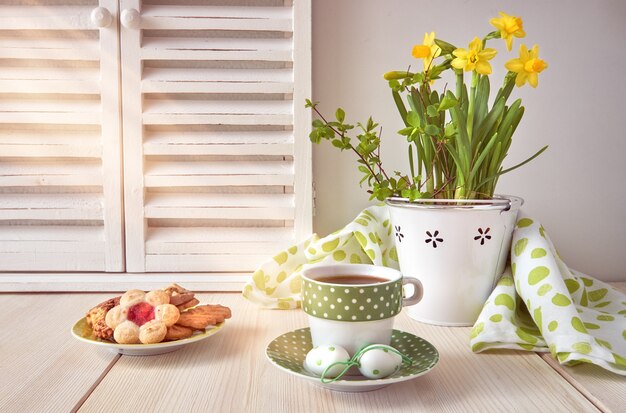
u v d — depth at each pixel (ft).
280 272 3.42
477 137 3.03
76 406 2.33
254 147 3.52
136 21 3.40
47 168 3.54
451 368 2.63
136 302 2.73
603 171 3.76
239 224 3.67
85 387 2.44
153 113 3.49
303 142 3.53
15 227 3.60
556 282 2.85
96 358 2.68
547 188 3.76
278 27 3.50
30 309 3.23
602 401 2.37
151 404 2.34
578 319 2.72
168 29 3.49
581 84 3.72
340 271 2.72
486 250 2.97
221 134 3.55
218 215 3.56
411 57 3.70
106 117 3.49
